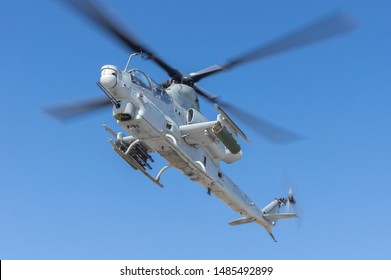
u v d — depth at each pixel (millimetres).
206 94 55469
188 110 54281
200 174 55469
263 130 52500
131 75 48375
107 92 46562
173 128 50969
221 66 52594
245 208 66250
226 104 53156
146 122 47969
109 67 45812
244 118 52344
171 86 54688
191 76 55469
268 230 73188
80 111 50344
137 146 52156
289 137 52000
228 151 58781
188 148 53844
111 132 53031
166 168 54344
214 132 51375
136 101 47406
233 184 62812
